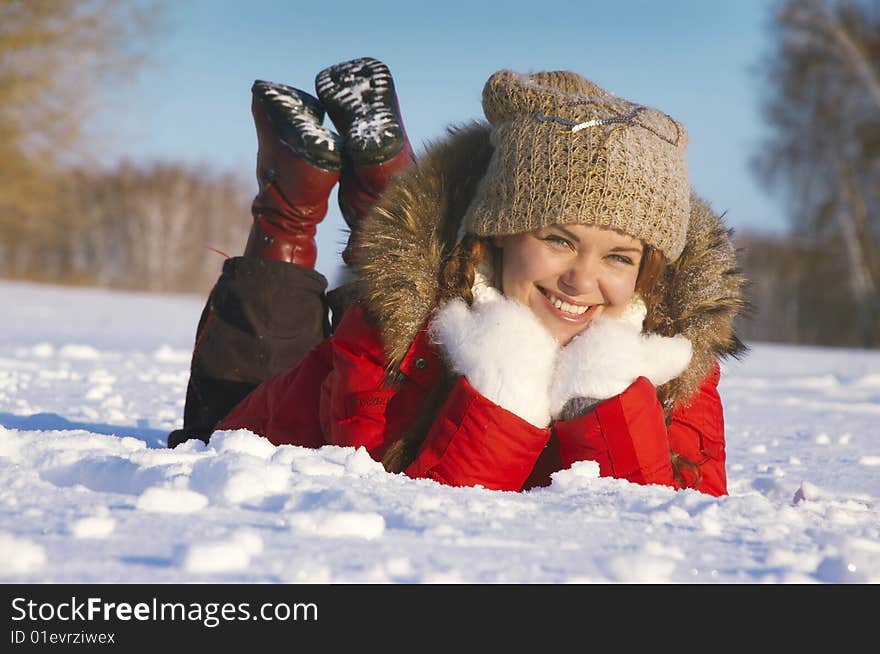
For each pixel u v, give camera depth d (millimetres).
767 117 34531
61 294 26141
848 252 35125
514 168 2770
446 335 2814
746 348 3111
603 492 2416
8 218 33594
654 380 2861
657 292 2955
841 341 39781
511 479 2754
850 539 1965
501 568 1661
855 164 34344
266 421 3348
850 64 32875
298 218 3773
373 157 3553
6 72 29828
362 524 1821
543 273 2781
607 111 2781
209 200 64812
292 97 3756
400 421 2902
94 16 30188
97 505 1989
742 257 3129
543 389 2787
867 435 5871
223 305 3754
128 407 5227
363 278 2902
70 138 30875
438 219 2920
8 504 1975
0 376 6297
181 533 1760
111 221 60188
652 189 2732
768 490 3699
